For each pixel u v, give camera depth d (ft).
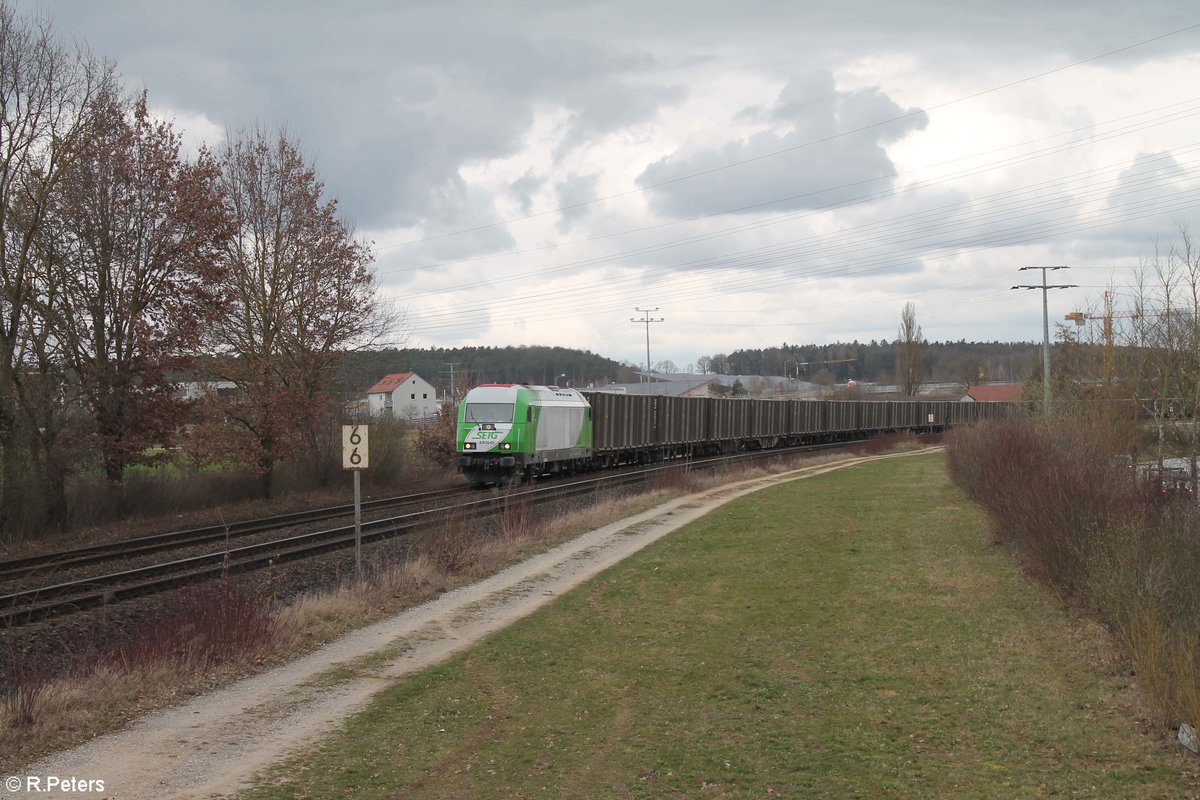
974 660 33.78
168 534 70.33
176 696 30.14
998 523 60.18
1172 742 25.27
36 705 27.58
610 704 29.60
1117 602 33.76
